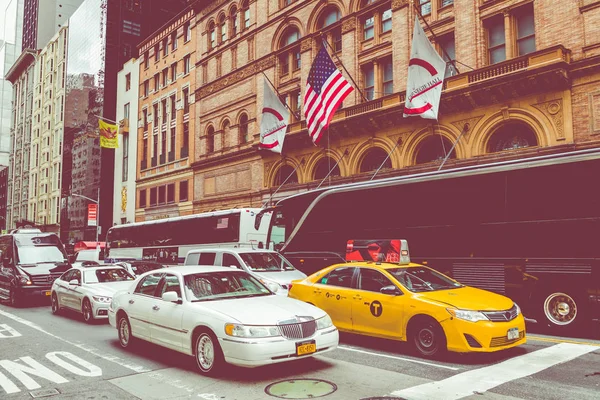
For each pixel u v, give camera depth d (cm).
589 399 567
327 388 622
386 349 859
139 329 845
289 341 657
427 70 1850
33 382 682
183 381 670
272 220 1702
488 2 2048
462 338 738
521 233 1060
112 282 1339
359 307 887
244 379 671
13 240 1836
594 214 959
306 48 2903
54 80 7675
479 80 1977
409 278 874
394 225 1308
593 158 970
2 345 954
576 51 1772
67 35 7362
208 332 693
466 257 1148
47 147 7712
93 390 637
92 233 5981
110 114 6206
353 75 2608
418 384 636
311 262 1524
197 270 827
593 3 1738
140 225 2898
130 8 6594
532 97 1861
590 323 955
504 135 1989
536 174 1052
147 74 4938
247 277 851
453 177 1200
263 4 3338
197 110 4000
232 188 3525
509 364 738
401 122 2311
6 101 12650
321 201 1533
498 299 822
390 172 2302
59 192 7081
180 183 4197
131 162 5081
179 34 4369
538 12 1888
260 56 3316
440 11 2258
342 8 2725
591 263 953
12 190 9181
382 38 2497
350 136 2567
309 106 2111
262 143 2505
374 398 577
